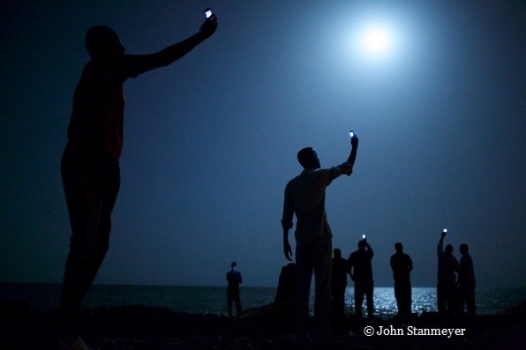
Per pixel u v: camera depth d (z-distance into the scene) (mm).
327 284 4422
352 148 4871
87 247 2338
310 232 4469
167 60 2535
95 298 52438
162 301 52469
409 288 12945
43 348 2178
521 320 8695
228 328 7461
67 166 2422
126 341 4707
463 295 13094
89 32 2697
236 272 16562
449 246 13672
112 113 2547
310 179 4539
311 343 4574
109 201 2488
